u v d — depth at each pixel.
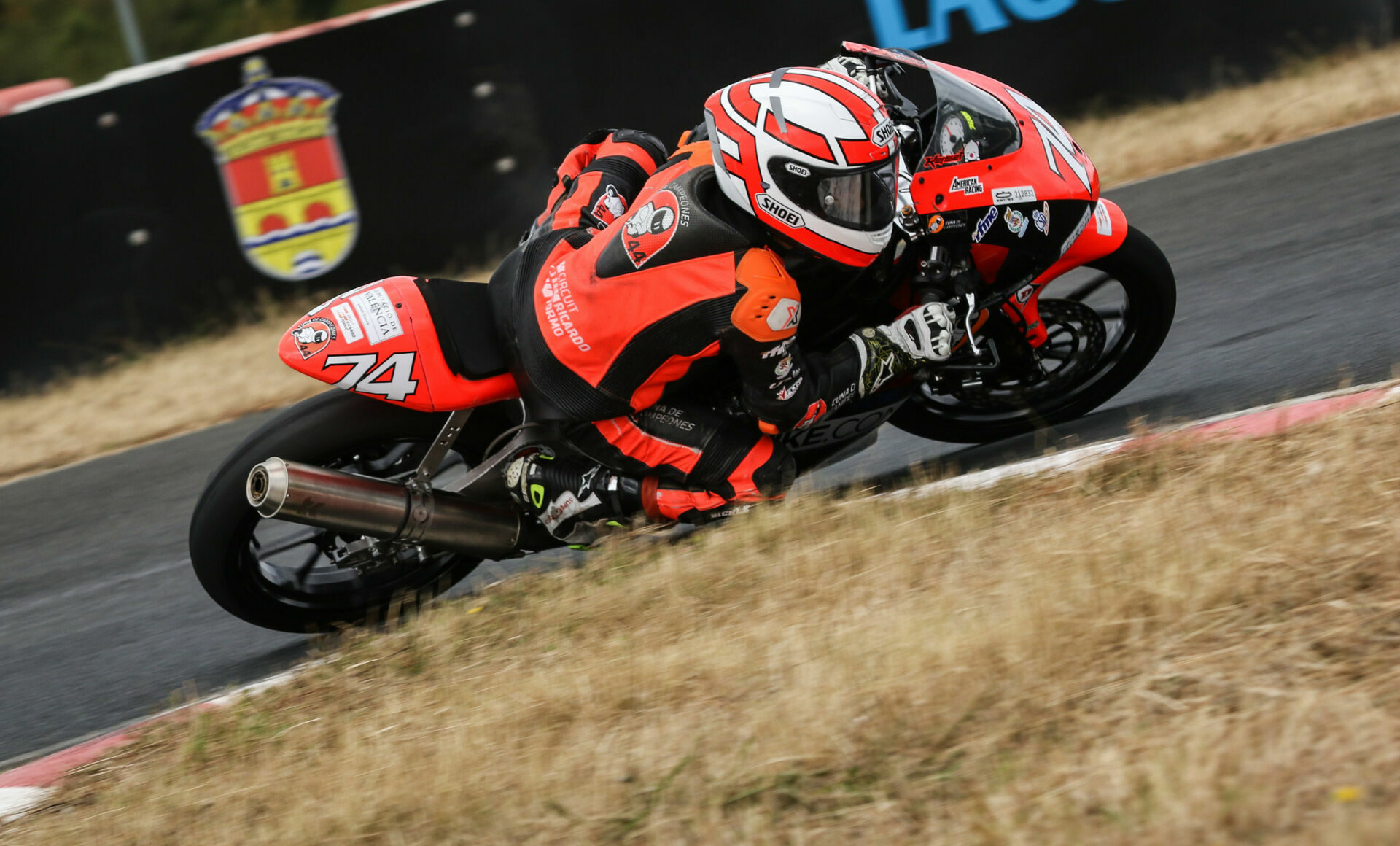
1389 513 9.99
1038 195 12.86
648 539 13.69
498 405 14.02
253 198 27.38
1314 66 30.95
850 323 13.55
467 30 27.72
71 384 27.08
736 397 13.36
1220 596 9.41
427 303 13.22
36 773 12.34
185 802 10.47
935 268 12.81
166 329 27.56
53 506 21.62
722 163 11.77
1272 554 9.72
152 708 13.97
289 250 27.77
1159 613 9.40
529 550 14.34
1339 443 11.51
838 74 12.09
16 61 37.75
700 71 28.84
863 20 29.14
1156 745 7.88
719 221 11.87
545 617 12.41
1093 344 14.73
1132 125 30.08
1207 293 19.64
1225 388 15.66
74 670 15.49
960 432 15.44
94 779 11.78
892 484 15.20
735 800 8.53
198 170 27.03
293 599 14.32
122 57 37.66
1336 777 7.21
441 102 27.89
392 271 28.41
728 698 9.98
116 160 26.62
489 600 13.36
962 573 11.05
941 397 15.33
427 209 28.30
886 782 8.37
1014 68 30.16
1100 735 8.27
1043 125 13.40
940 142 12.80
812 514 12.92
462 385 13.02
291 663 14.28
